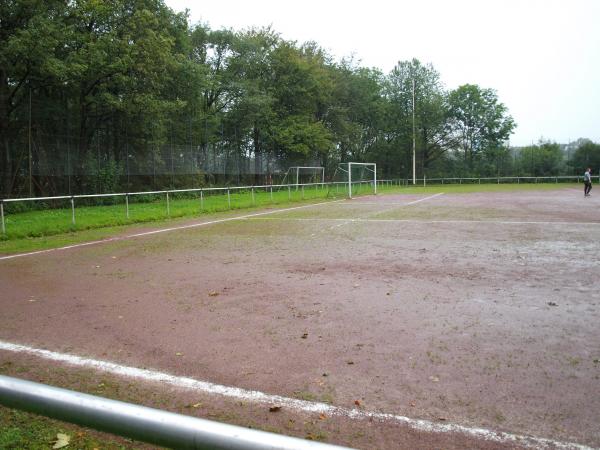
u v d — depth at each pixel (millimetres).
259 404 3689
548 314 5840
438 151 71188
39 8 22344
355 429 3301
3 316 6113
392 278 7961
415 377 4117
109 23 26906
